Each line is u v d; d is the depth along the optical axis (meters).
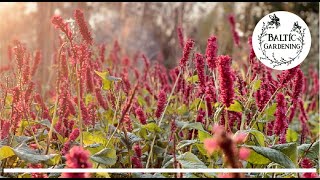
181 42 4.26
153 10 16.58
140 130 3.18
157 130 3.00
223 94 2.37
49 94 5.26
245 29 13.35
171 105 4.44
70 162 1.74
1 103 3.09
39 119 3.71
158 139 3.35
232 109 3.01
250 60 3.56
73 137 2.73
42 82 6.65
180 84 4.04
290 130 3.49
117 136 2.95
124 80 3.73
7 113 3.48
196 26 12.75
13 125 2.78
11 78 3.35
